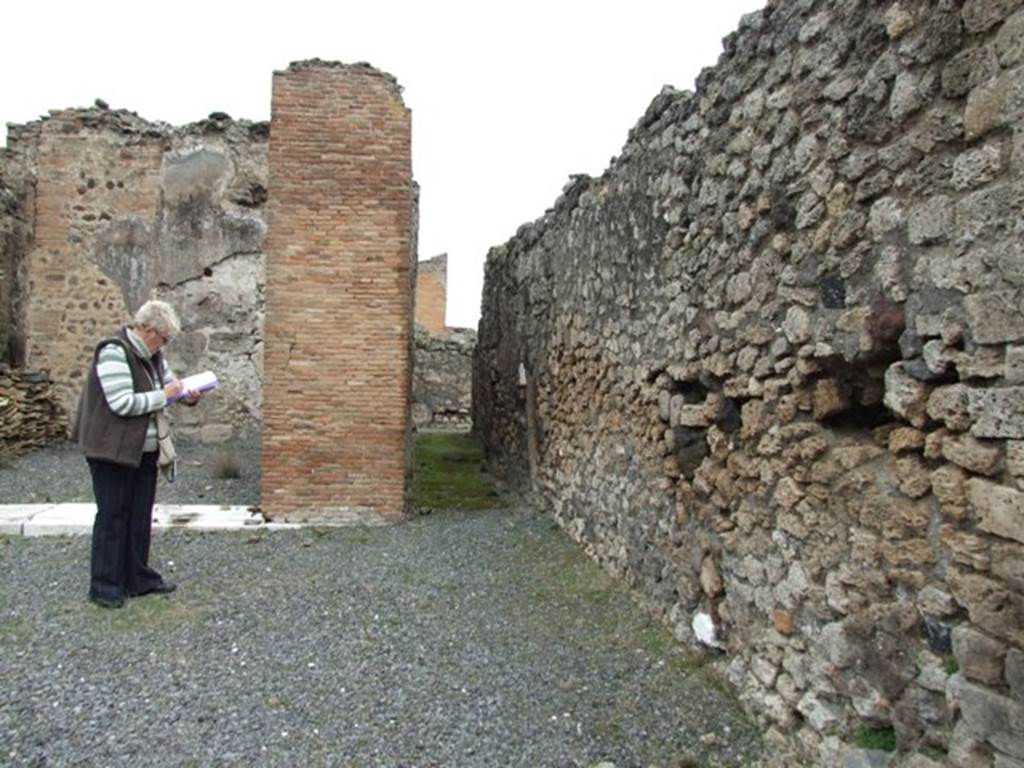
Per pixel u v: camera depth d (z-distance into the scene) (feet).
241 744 10.30
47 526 20.34
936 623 7.47
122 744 10.16
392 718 11.14
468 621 15.05
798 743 9.68
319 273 22.89
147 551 16.21
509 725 10.98
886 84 8.16
